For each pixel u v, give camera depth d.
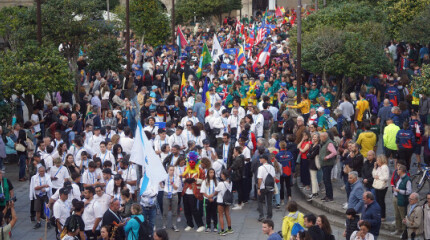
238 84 24.50
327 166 15.78
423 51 30.14
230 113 22.55
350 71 24.38
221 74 29.17
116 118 20.70
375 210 11.99
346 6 30.23
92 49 28.00
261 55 30.88
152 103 22.14
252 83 24.56
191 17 58.12
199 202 15.09
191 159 14.92
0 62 21.67
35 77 21.44
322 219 10.86
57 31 27.05
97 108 20.50
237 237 14.64
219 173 15.86
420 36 30.09
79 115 21.20
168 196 15.01
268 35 44.41
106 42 28.25
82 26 27.58
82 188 15.61
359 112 20.28
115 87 25.80
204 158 14.88
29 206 17.33
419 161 17.80
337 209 15.32
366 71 24.39
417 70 25.84
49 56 22.22
